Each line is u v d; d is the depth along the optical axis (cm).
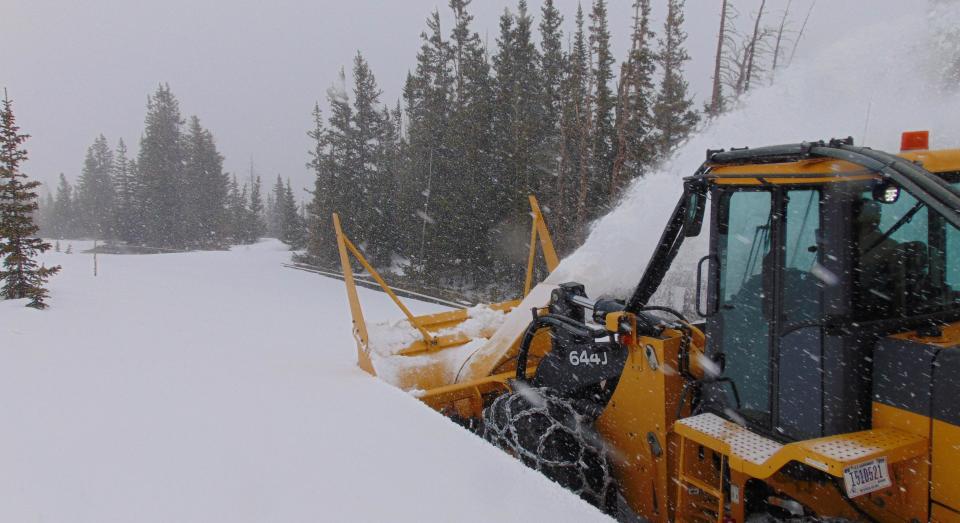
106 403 521
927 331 233
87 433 441
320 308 1384
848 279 230
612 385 382
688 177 292
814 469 255
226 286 1925
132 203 7162
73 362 714
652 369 332
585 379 398
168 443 409
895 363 225
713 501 307
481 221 2628
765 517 280
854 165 225
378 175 3525
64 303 1388
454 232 2677
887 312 238
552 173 2470
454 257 2697
